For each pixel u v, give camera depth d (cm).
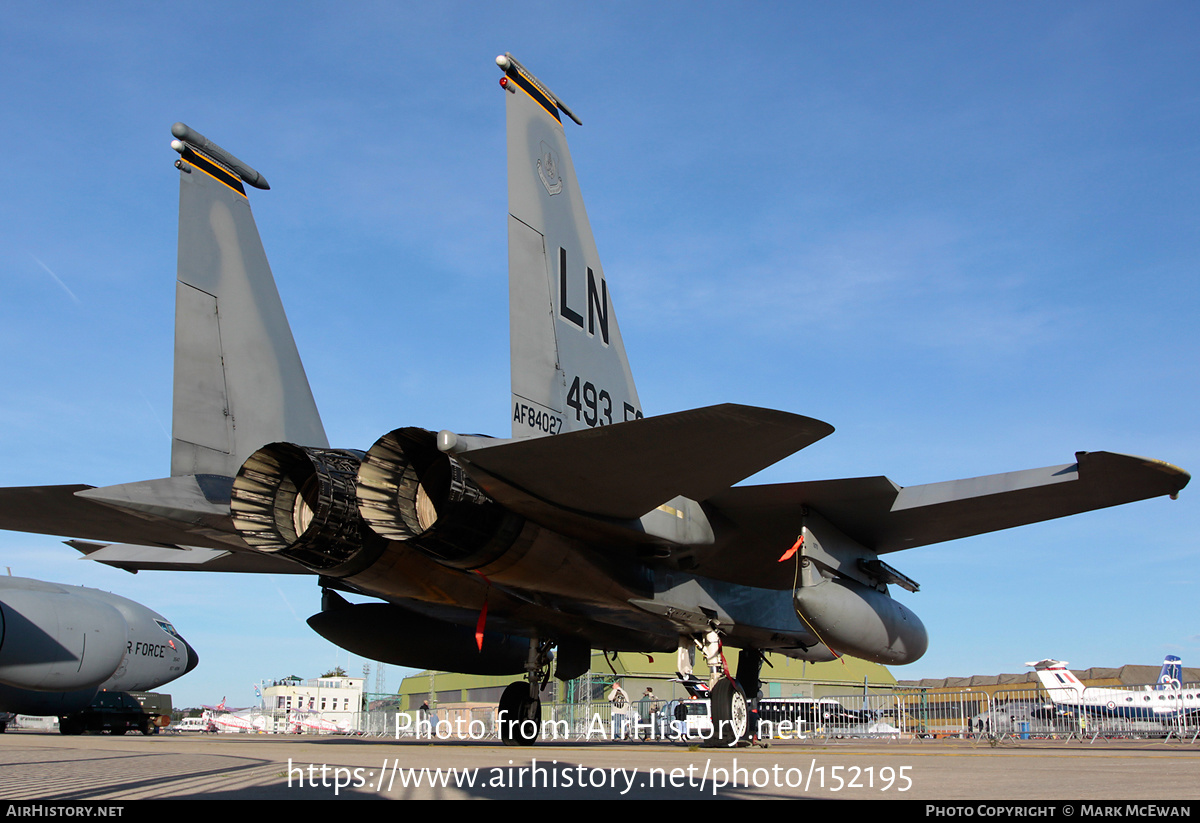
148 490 707
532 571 749
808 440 545
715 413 509
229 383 862
